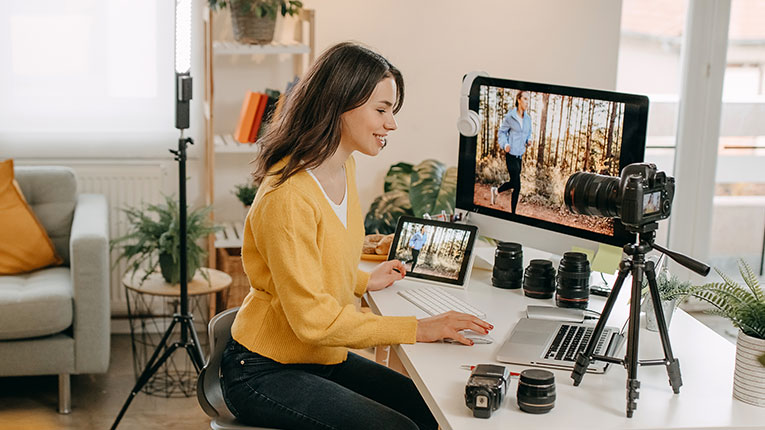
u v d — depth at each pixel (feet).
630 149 7.59
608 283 8.48
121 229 14.19
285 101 7.02
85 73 13.96
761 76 15.65
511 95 8.48
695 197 15.89
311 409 6.62
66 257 13.17
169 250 11.93
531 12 14.61
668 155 15.87
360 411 6.56
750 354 5.85
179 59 10.66
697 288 6.64
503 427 5.44
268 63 14.26
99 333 11.51
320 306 6.50
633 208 5.79
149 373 10.74
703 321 15.29
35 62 13.79
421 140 14.66
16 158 13.96
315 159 6.66
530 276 8.11
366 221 14.07
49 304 11.19
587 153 7.93
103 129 14.14
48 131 13.98
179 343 10.91
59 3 13.71
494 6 14.48
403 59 14.38
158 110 14.25
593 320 7.47
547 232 8.43
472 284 8.52
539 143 8.33
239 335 6.96
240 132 13.30
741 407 5.83
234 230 13.91
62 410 11.49
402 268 8.40
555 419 5.58
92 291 11.43
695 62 15.44
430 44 14.40
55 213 13.12
